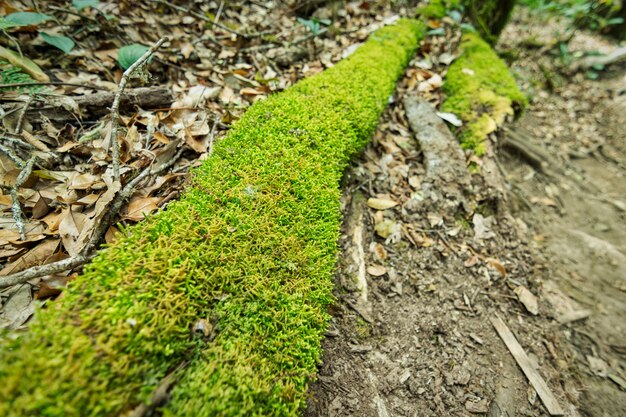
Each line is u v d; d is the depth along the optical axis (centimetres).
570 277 57
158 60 55
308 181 37
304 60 66
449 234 51
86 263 31
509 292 50
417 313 43
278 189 35
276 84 58
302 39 68
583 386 44
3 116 40
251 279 28
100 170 39
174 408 21
